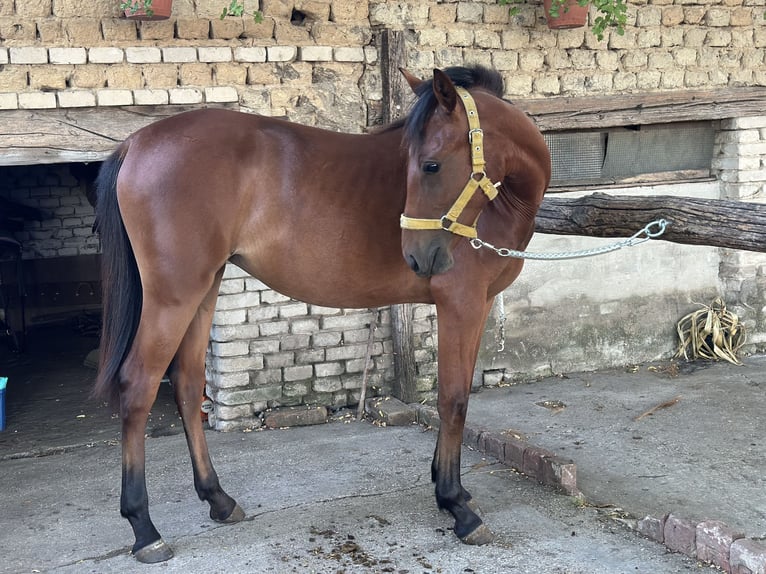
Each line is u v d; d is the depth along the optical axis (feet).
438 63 17.85
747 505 12.29
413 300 11.68
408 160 10.19
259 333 16.92
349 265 11.07
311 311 17.30
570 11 17.63
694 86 20.10
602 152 20.02
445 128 9.79
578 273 19.77
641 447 14.90
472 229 10.18
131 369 10.77
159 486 13.64
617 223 11.78
